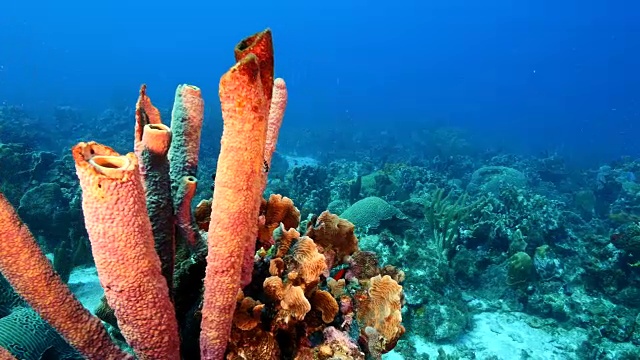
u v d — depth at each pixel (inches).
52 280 46.2
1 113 692.1
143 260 40.7
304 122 1669.5
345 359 67.1
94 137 718.5
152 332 46.4
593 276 284.8
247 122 36.6
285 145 1117.7
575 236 343.6
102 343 51.7
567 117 2600.9
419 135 1332.4
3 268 43.4
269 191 411.8
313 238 93.2
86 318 50.1
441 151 949.8
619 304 269.9
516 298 281.3
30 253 43.8
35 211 259.0
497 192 516.7
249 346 61.5
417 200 352.8
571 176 733.9
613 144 1787.6
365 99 2741.1
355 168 636.7
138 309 43.6
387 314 80.4
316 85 3245.6
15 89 1829.5
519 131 1987.0
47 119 958.4
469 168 764.6
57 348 112.2
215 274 44.6
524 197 370.0
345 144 1114.7
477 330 256.1
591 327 256.2
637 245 270.5
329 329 73.3
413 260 268.7
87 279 219.9
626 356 228.7
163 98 1768.0
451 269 282.4
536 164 753.0
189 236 63.6
